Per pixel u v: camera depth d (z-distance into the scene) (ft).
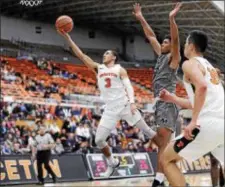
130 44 117.08
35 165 38.52
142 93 92.38
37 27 104.73
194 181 37.78
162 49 20.21
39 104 60.64
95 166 43.24
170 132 19.97
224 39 104.42
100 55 112.16
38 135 37.88
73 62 99.40
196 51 14.19
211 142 13.41
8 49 91.40
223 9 82.23
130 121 21.47
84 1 90.94
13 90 69.82
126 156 46.50
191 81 13.20
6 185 35.70
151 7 89.92
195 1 80.23
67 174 40.75
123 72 21.59
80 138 51.62
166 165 13.76
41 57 93.56
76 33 110.32
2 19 99.91
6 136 47.55
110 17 102.78
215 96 13.51
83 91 81.20
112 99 21.59
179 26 100.63
